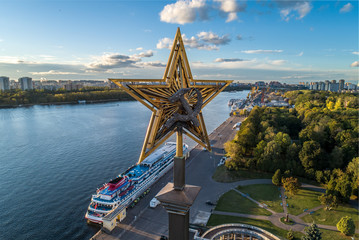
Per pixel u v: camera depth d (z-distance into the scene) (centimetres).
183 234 2089
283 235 5803
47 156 11562
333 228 6038
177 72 2156
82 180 9200
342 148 9131
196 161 10894
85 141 14025
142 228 6209
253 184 8419
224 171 9481
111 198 6869
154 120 2005
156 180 8912
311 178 8575
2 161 10869
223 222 6291
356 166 7638
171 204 2022
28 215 7094
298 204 7131
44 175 9556
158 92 1983
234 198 7550
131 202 7375
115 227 6247
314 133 10344
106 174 9719
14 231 6450
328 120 12512
